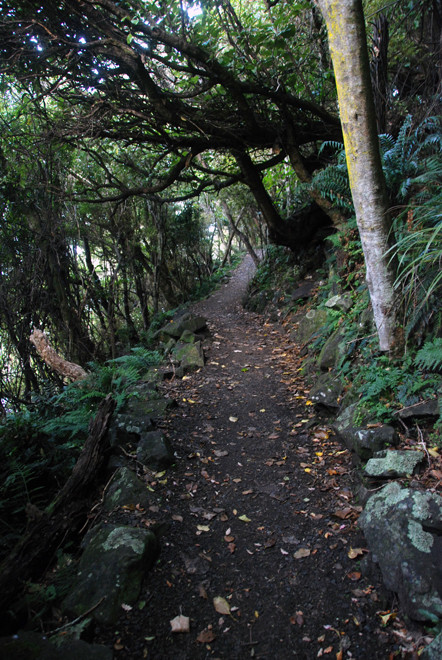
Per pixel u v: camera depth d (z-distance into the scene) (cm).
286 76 648
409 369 356
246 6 773
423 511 238
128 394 464
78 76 572
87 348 834
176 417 451
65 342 817
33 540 258
